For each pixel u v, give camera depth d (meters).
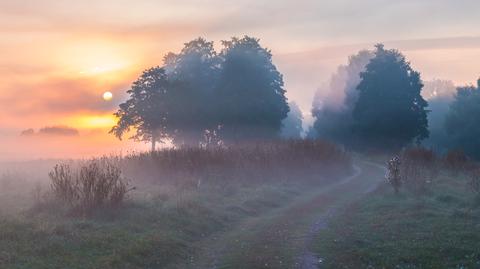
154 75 59.34
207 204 19.59
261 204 21.44
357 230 15.84
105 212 15.81
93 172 17.12
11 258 11.02
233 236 15.53
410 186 23.84
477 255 12.05
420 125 72.50
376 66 71.38
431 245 13.03
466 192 22.78
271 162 29.39
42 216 15.24
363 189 28.59
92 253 11.97
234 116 64.19
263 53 68.12
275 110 67.06
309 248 13.55
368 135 73.81
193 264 12.42
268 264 11.95
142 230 14.70
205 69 68.69
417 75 72.44
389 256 12.30
